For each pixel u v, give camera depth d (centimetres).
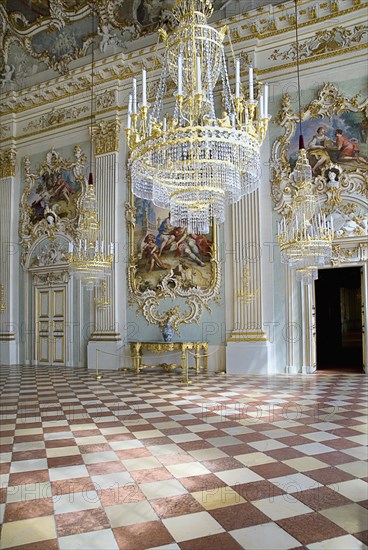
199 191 711
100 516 342
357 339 1950
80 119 1498
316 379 1030
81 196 1470
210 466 447
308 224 900
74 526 327
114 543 302
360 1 1099
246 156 647
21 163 1627
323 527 320
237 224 1220
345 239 1092
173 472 432
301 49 1180
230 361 1184
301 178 934
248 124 634
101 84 1450
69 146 1521
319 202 1125
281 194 1177
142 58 1356
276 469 436
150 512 348
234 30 1226
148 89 1375
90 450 507
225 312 1225
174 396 845
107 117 1434
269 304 1170
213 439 541
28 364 1541
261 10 1169
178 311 1278
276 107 1203
